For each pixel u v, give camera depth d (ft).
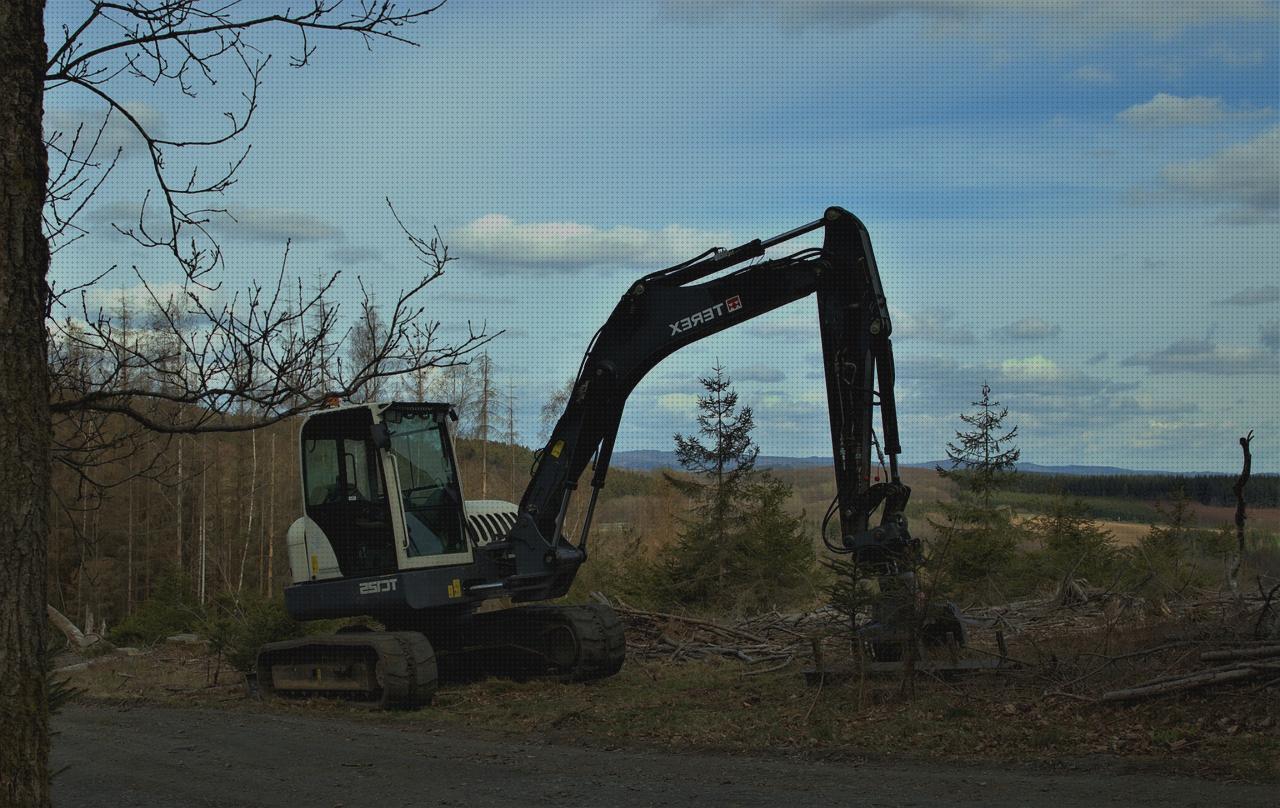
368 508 43.75
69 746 34.53
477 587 44.11
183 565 112.27
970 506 79.92
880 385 39.83
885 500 39.37
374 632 44.14
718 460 83.71
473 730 36.11
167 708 43.65
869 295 40.06
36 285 12.46
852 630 37.19
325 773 29.50
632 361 44.65
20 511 12.12
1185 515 80.69
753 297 42.80
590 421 45.68
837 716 33.73
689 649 54.13
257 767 30.53
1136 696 30.48
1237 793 22.70
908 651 35.29
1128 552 77.36
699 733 32.99
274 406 13.79
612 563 86.38
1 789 11.81
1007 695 34.04
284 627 49.88
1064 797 23.39
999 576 71.56
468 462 144.66
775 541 81.05
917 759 28.07
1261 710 28.37
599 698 41.45
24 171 12.37
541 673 48.06
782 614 67.05
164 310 13.56
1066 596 61.93
